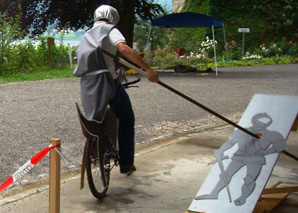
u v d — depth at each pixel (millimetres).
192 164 5434
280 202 4129
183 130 7461
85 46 4098
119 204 4191
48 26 19828
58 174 3170
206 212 3527
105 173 4410
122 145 4656
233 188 3553
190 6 33594
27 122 7770
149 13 21312
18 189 4516
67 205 4117
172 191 4547
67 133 7051
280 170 5203
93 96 4047
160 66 22594
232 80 16172
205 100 11070
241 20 30469
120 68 4379
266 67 23984
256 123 3783
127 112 4527
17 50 16906
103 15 4266
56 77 15578
